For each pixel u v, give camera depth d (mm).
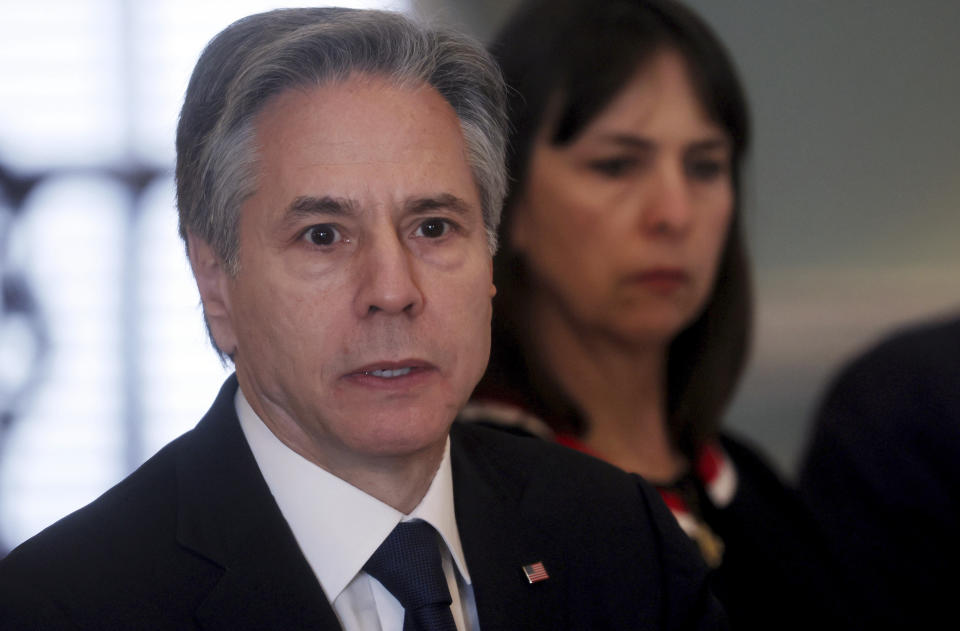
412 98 4109
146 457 10898
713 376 7910
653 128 7535
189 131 4242
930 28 9109
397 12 4312
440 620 4090
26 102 11008
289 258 4027
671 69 7586
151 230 11016
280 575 4035
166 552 4023
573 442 7312
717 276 8008
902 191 8992
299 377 4059
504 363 7352
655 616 4773
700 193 7773
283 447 4289
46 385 10836
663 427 7781
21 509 10719
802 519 8125
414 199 4043
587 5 7453
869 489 8281
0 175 10867
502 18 8312
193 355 11016
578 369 7383
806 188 8922
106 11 11047
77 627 3752
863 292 8898
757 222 8750
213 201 4152
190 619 3891
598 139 7414
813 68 9055
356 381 4043
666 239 7559
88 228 10977
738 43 8961
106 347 10906
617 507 5039
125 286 10961
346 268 4023
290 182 3975
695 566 4969
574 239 7332
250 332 4188
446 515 4438
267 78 4008
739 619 7559
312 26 4074
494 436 5289
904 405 8406
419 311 4039
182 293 11031
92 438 10859
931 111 9031
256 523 4137
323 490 4219
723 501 7805
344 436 4043
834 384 8625
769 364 8570
